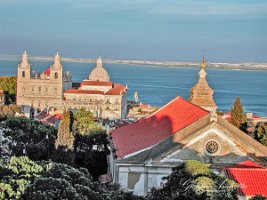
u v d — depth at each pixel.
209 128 56.81
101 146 97.44
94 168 85.88
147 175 57.38
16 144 73.69
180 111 69.69
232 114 111.44
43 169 39.59
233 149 57.06
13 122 81.94
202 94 79.19
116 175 58.28
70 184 35.66
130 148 63.38
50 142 79.81
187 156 57.16
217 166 56.31
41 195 33.25
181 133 57.56
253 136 102.25
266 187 45.09
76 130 94.19
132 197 41.28
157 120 73.75
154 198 41.62
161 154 57.09
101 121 159.62
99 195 36.50
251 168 50.75
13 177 36.72
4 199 33.06
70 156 73.81
